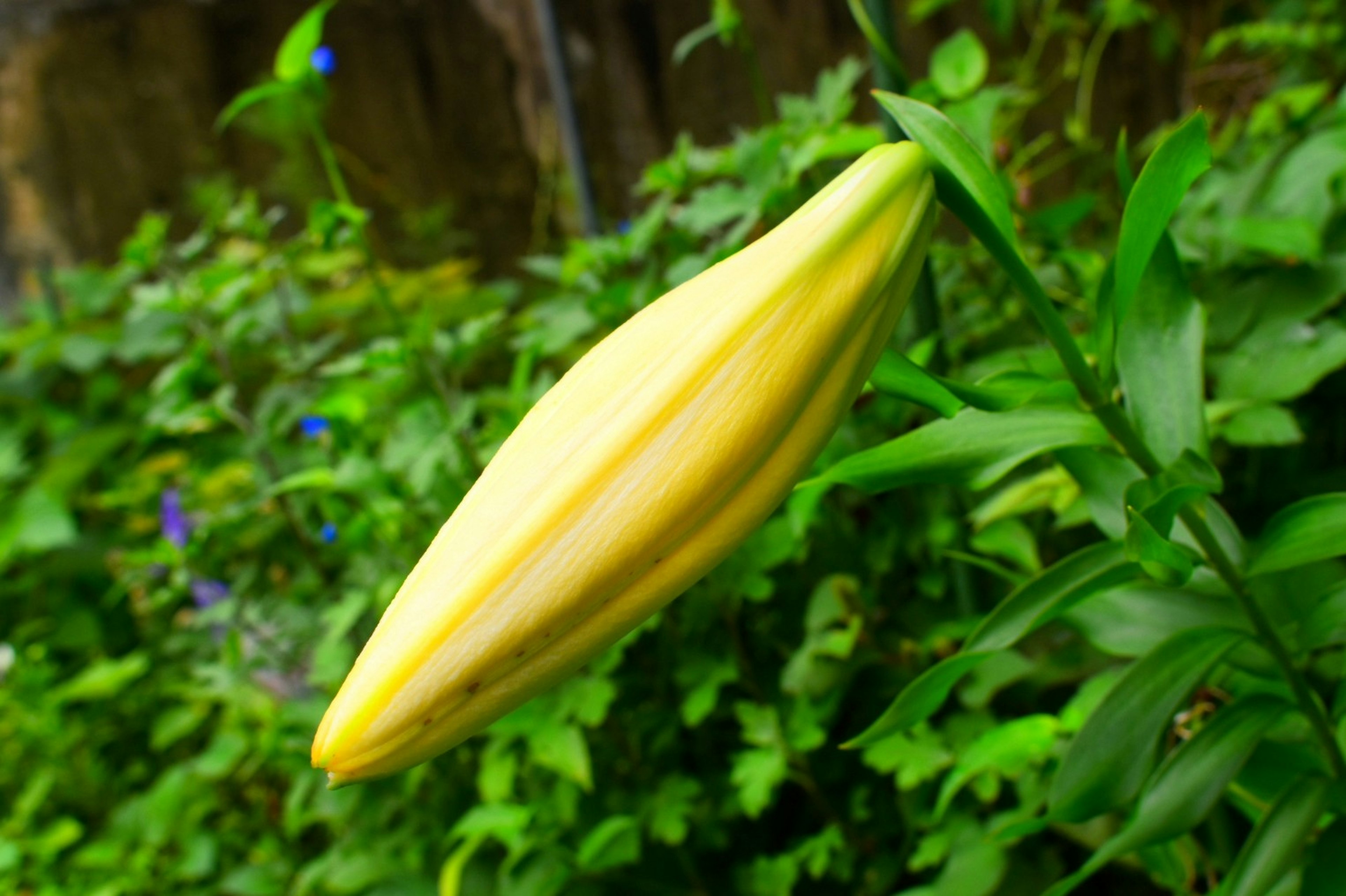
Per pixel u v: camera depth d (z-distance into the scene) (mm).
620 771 504
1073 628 323
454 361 505
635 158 1283
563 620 216
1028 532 408
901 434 469
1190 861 360
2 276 1514
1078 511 379
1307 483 435
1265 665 293
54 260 1502
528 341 528
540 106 1352
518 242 1484
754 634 505
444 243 1400
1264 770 315
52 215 1490
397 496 477
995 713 442
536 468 220
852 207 227
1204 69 771
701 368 221
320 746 210
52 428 1165
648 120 1260
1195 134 231
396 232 1441
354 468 475
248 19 1469
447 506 494
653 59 1237
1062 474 383
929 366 440
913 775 393
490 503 219
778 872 443
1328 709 295
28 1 1434
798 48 1109
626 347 226
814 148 420
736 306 223
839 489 501
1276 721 283
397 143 1451
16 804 701
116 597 812
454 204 1471
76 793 721
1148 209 241
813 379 224
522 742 505
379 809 538
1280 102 548
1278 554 273
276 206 1472
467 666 212
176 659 798
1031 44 960
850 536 500
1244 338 433
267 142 1484
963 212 240
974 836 401
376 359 468
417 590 216
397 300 1004
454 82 1443
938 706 285
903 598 507
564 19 1273
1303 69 671
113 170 1487
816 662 436
